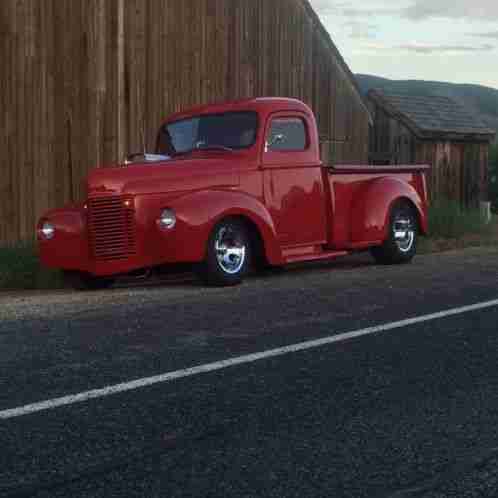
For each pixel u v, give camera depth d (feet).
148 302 26.00
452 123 73.56
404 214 36.96
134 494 10.81
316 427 13.56
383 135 73.77
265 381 16.37
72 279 31.94
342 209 34.30
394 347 19.42
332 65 61.93
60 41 45.14
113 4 47.06
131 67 48.21
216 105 33.50
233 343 19.76
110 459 12.08
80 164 45.91
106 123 46.91
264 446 12.66
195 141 32.89
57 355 18.53
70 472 11.57
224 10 53.83
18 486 11.07
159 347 19.31
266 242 30.58
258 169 31.35
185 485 11.12
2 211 42.96
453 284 29.68
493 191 94.48
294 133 32.89
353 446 12.67
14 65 43.45
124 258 28.66
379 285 29.48
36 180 44.27
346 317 23.09
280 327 21.67
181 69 51.13
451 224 53.21
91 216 28.91
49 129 44.73
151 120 49.37
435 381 16.43
